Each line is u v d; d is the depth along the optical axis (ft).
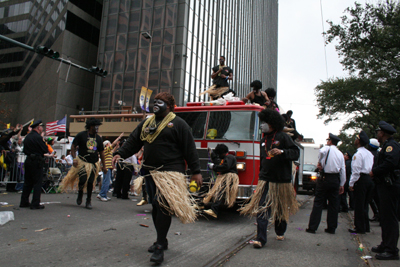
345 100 102.53
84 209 23.08
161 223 11.95
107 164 29.22
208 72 110.22
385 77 82.74
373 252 15.01
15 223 17.12
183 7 93.66
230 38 137.90
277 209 15.93
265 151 16.38
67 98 103.86
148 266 11.48
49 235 15.11
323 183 19.35
